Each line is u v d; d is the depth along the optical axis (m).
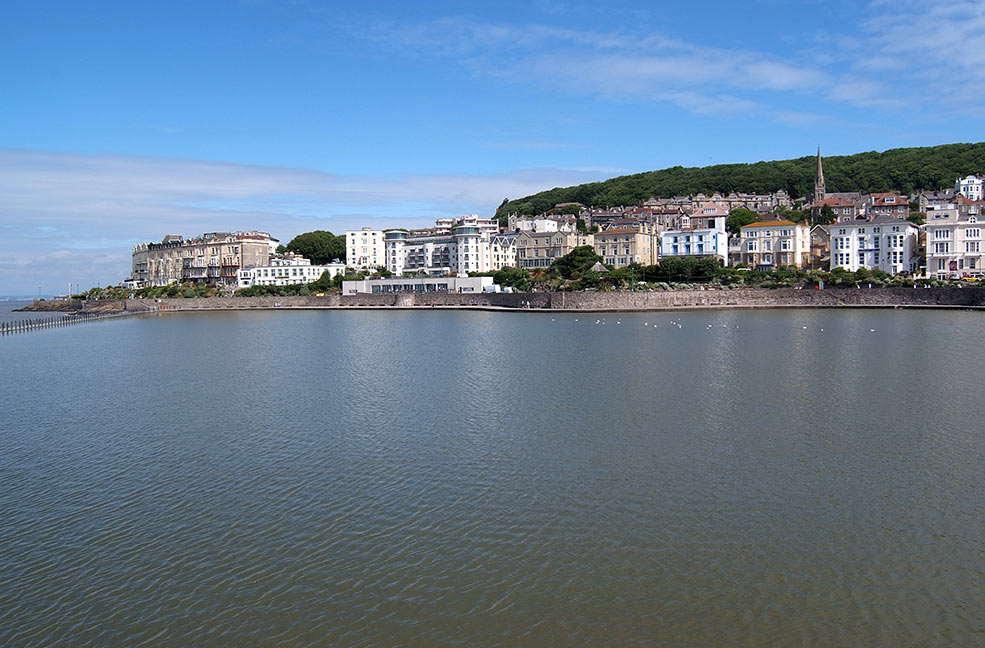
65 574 27.98
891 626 23.53
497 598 25.61
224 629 24.12
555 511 32.81
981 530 29.98
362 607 25.23
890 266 190.38
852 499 33.53
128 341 122.62
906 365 71.44
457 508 33.38
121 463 41.69
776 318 136.88
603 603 25.16
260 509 33.88
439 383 66.19
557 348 92.56
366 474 38.47
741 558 28.03
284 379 71.19
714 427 46.69
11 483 38.47
